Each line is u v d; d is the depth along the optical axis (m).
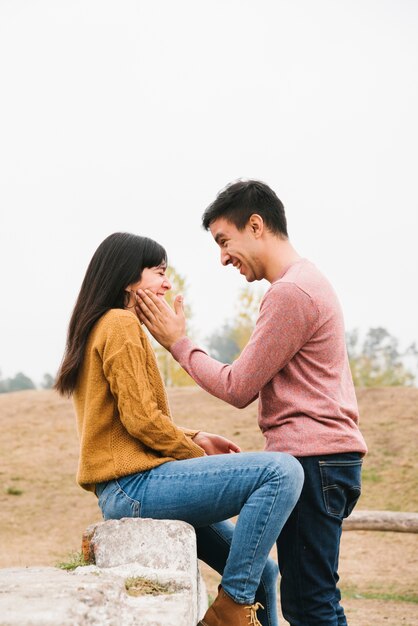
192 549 2.68
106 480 2.85
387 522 8.33
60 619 1.97
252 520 2.63
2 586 2.25
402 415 15.51
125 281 3.05
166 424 2.81
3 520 12.30
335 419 2.88
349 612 7.38
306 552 2.84
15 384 80.38
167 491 2.76
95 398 2.88
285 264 3.12
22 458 14.95
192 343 3.10
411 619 6.95
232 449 3.39
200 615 3.19
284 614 2.92
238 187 3.14
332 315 2.96
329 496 2.84
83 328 2.97
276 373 2.94
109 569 2.66
